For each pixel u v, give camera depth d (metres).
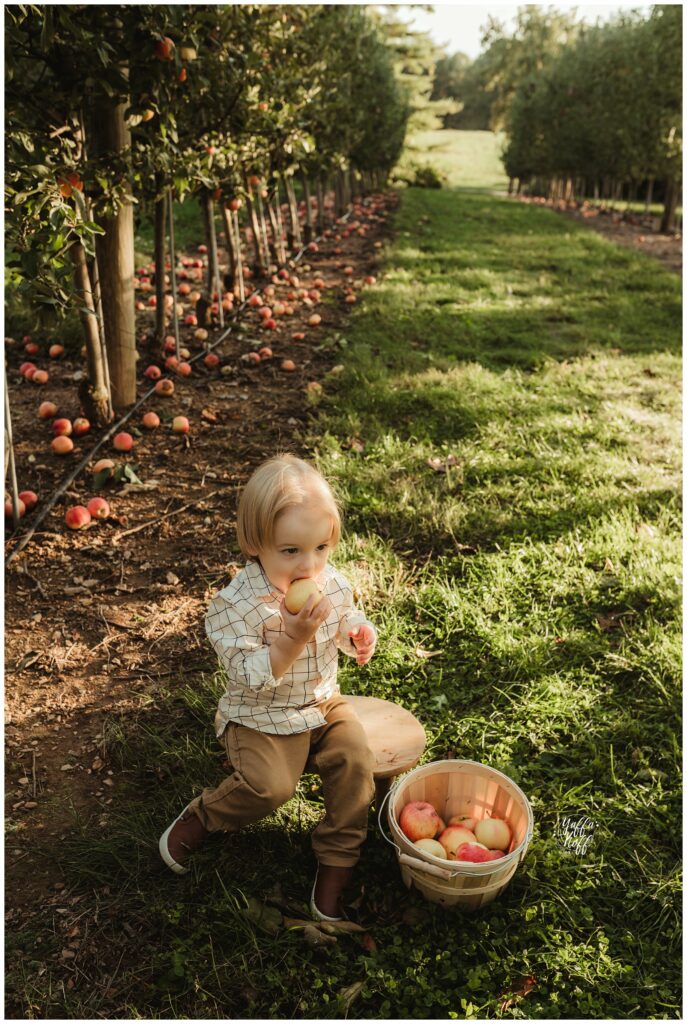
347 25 12.35
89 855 2.26
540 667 2.98
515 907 2.14
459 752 2.64
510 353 6.79
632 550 3.65
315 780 2.53
